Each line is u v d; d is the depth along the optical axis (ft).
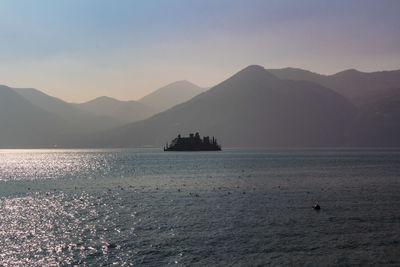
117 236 132.77
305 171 430.61
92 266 104.94
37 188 288.30
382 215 167.43
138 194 242.99
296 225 148.46
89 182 332.60
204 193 242.99
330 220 157.17
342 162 635.25
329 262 107.96
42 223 153.48
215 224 150.30
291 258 110.93
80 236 133.08
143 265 105.40
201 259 110.01
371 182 308.60
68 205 199.41
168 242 125.49
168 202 205.98
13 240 128.36
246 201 207.41
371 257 111.75
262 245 122.52
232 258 110.83
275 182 309.42
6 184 322.75
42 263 107.34
